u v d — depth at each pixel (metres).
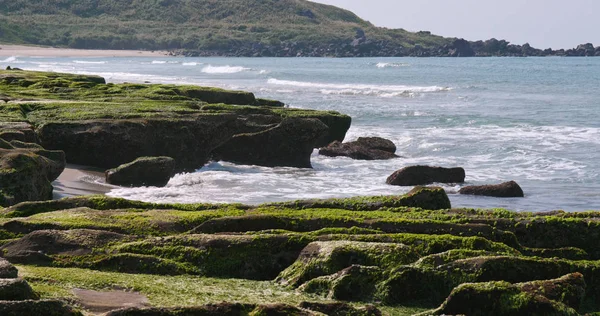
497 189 24.80
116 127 27.56
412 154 35.53
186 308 8.54
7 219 13.73
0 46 197.38
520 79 99.94
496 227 13.73
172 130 28.55
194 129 29.08
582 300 10.90
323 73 117.50
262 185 25.97
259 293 10.73
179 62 168.88
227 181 26.38
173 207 15.22
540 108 56.53
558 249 13.11
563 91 75.12
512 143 37.53
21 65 126.31
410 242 12.16
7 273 9.20
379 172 29.81
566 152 34.88
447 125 46.38
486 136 40.62
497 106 58.91
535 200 24.28
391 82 95.25
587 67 147.25
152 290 10.53
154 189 23.97
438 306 10.43
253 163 31.38
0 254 12.15
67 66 127.44
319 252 11.38
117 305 9.74
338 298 10.48
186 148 28.92
